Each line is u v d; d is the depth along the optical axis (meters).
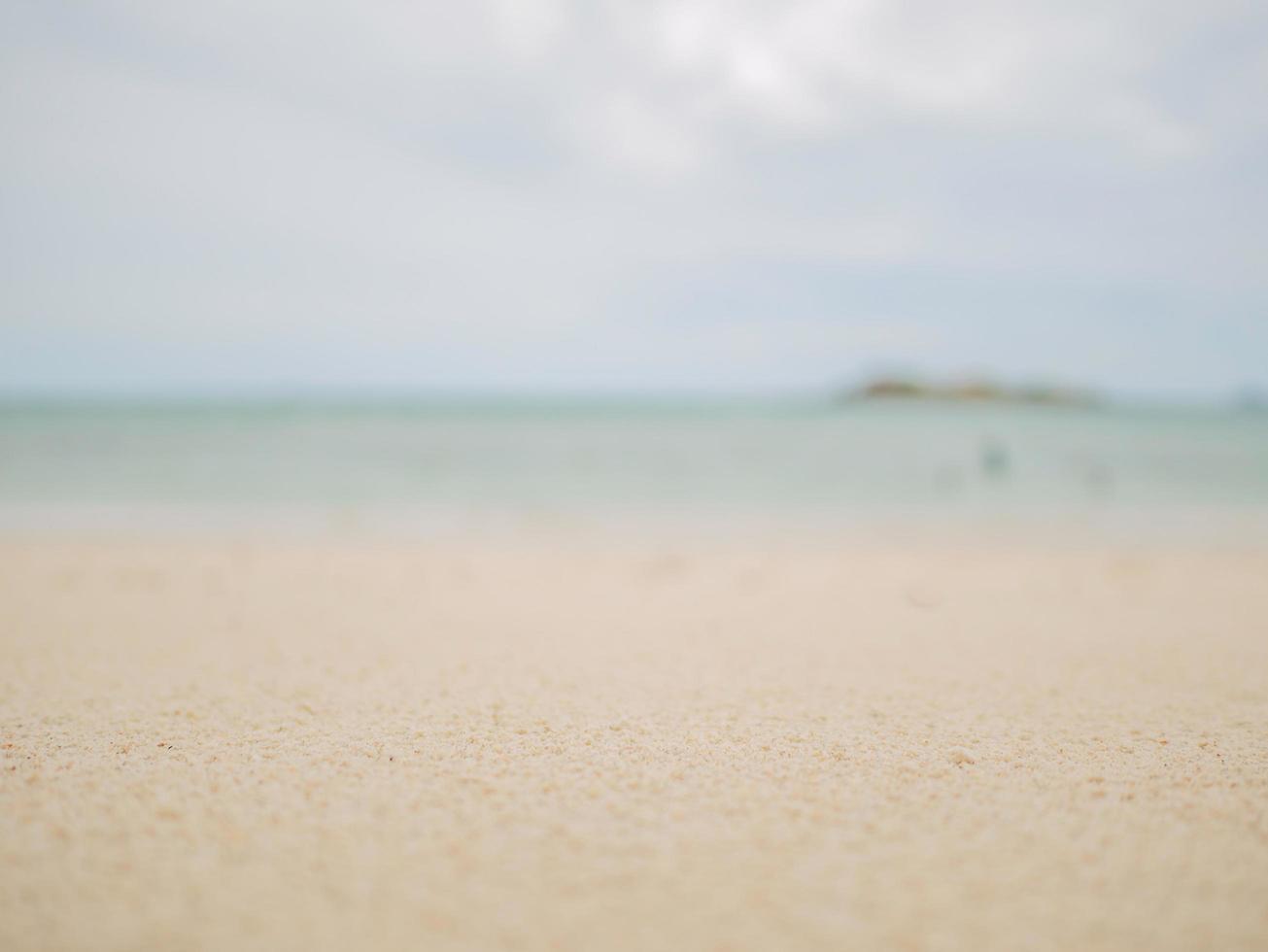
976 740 3.73
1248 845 2.76
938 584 7.87
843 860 2.65
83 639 5.57
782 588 7.66
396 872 2.56
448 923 2.32
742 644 5.59
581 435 31.16
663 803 3.03
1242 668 5.02
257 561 8.80
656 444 27.58
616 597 7.18
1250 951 2.22
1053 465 21.39
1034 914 2.38
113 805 2.98
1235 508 14.02
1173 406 66.12
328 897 2.44
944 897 2.45
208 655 5.21
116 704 4.18
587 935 2.27
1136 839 2.79
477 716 4.02
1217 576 8.28
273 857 2.64
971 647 5.54
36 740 3.64
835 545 10.43
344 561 8.89
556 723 3.93
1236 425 40.00
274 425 34.88
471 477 18.30
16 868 2.56
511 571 8.38
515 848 2.71
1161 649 5.50
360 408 53.62
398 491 15.92
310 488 16.14
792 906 2.40
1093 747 3.65
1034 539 11.02
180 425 33.62
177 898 2.43
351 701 4.26
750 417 47.00
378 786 3.17
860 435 32.12
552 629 5.99
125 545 9.79
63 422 35.78
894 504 14.61
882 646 5.55
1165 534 11.38
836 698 4.37
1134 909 2.40
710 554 9.62
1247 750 3.63
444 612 6.55
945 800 3.08
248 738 3.69
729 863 2.62
